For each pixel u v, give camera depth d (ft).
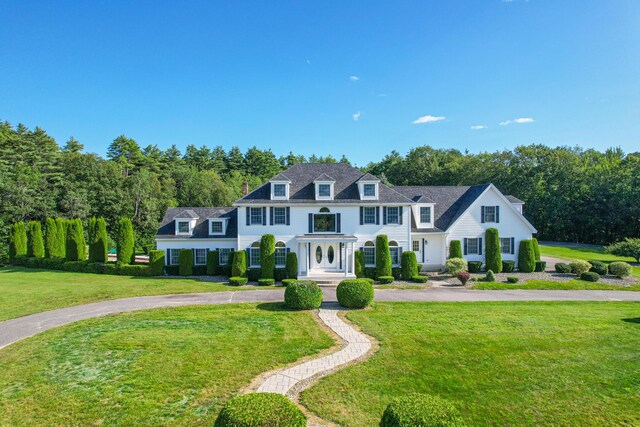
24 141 233.14
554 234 202.80
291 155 403.95
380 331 45.93
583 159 233.96
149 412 26.81
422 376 32.73
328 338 43.47
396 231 95.55
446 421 17.80
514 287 80.53
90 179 199.52
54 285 83.10
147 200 207.62
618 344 41.01
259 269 90.58
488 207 101.96
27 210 168.86
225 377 32.65
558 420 26.00
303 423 18.39
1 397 29.25
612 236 184.24
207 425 25.07
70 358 37.24
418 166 256.73
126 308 59.82
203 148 362.33
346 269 89.86
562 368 34.53
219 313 55.72
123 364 35.58
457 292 75.10
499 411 27.02
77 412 26.86
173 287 79.82
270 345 40.98
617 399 28.89
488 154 241.96
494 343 41.29
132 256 105.29
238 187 272.51
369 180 95.91
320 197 95.30
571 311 56.65
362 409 27.12
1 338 45.11
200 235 101.30
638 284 83.20
